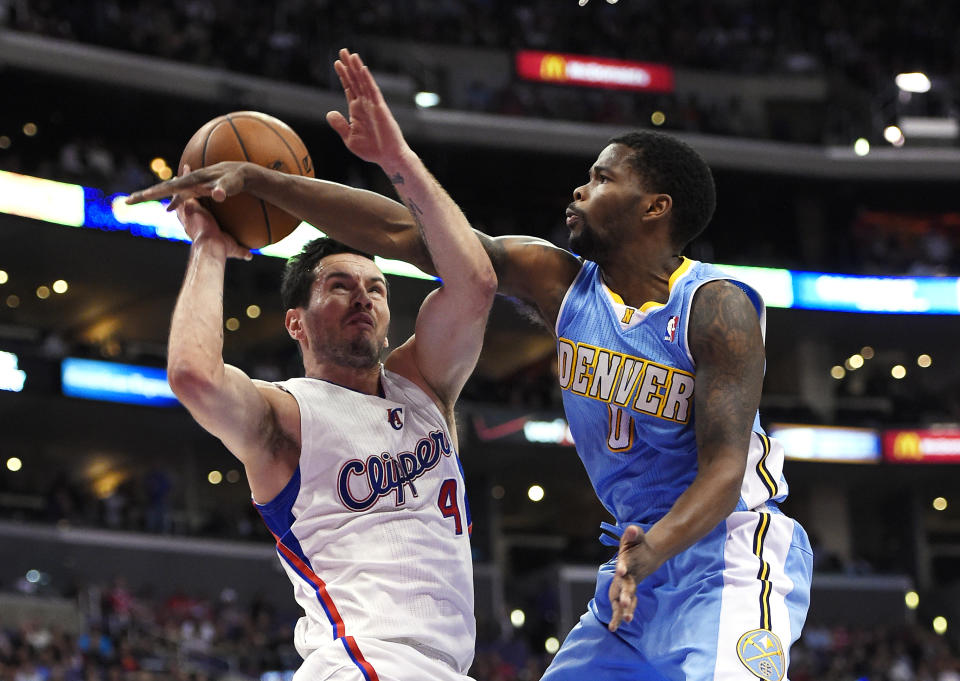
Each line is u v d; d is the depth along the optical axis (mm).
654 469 3383
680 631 3287
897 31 29688
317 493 3352
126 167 22047
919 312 26141
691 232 3461
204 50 23062
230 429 3264
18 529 19344
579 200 3477
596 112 26453
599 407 3412
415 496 3400
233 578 21078
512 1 28328
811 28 29750
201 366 3180
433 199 3314
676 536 3006
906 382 28828
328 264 3518
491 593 22875
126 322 25469
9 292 23781
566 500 27578
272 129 3527
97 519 20484
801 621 3348
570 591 22406
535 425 24031
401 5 27281
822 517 26781
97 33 22203
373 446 3396
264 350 25891
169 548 20625
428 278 23125
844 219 27906
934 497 27812
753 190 27344
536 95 26594
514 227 27234
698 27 29359
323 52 25078
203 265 3365
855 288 26172
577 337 3455
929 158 26672
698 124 26703
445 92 26375
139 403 21000
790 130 27484
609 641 3459
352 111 3223
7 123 22781
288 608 21375
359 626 3229
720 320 3258
